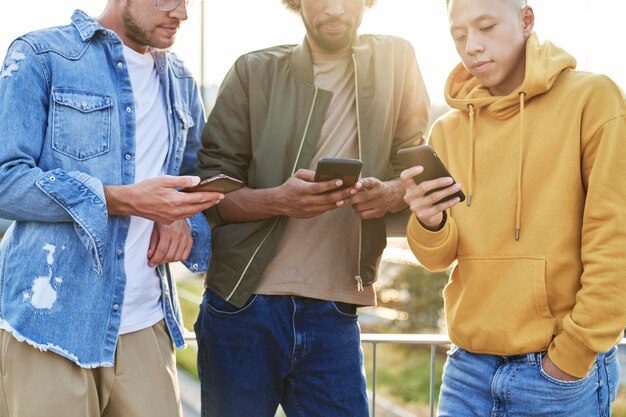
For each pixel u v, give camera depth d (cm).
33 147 231
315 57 282
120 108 244
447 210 238
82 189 229
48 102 235
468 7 228
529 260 225
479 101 235
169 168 261
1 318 237
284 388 292
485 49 229
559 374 223
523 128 229
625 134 217
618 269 215
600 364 230
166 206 232
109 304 241
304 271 276
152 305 256
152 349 254
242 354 281
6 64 233
